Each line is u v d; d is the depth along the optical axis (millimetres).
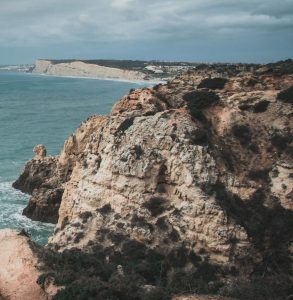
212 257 33344
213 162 37500
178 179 37312
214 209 34344
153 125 40719
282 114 42812
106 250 35281
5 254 24375
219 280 31141
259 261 33000
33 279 22641
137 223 36469
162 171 38469
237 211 35375
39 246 25984
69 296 20781
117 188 39344
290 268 32688
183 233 34812
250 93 45875
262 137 41469
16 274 23094
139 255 34125
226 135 41719
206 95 45125
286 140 40750
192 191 35812
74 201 42969
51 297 21484
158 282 30781
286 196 36875
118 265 31969
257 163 39719
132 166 38969
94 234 37375
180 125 39781
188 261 33188
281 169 38531
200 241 34156
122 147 40906
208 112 43906
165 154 38750
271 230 34688
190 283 28797
